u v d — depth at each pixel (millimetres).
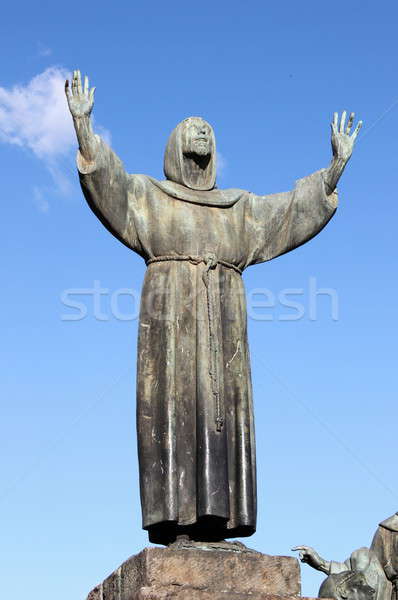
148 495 17891
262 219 19750
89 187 18422
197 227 19016
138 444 18219
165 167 19812
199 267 18812
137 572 16656
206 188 19609
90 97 18484
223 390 18375
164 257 18906
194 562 16609
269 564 16969
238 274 19312
